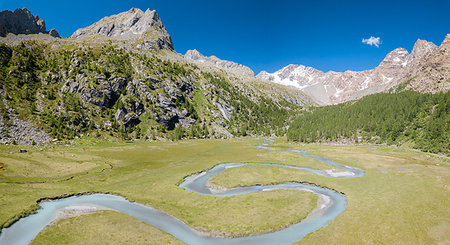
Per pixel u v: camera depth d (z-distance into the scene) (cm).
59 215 4838
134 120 19825
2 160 8306
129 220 4619
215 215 4888
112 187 6625
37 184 6519
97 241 3847
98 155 11056
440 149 13062
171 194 6134
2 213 4641
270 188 6869
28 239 3919
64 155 10394
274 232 4250
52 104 16600
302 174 8106
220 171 9044
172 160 10781
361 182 7188
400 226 4216
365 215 4741
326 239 3888
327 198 5956
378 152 13888
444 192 5922
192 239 4044
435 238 3806
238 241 3978
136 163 9862
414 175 7725
